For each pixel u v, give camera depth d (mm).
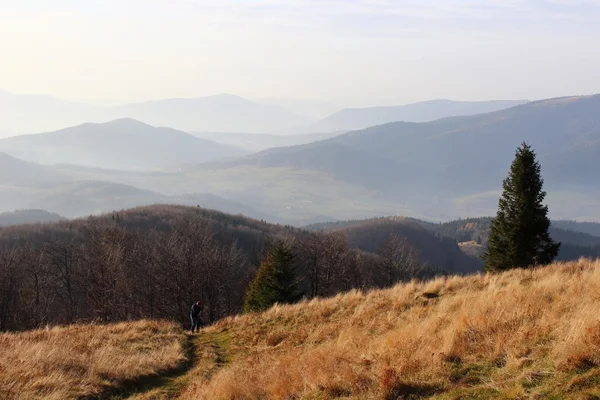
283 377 8930
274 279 33594
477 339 8312
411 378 7215
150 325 19953
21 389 9484
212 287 43125
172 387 11188
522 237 23766
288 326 16969
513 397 5809
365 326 13617
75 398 9719
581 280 11117
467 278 17406
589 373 5828
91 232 53906
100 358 12383
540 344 7289
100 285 41156
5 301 41906
